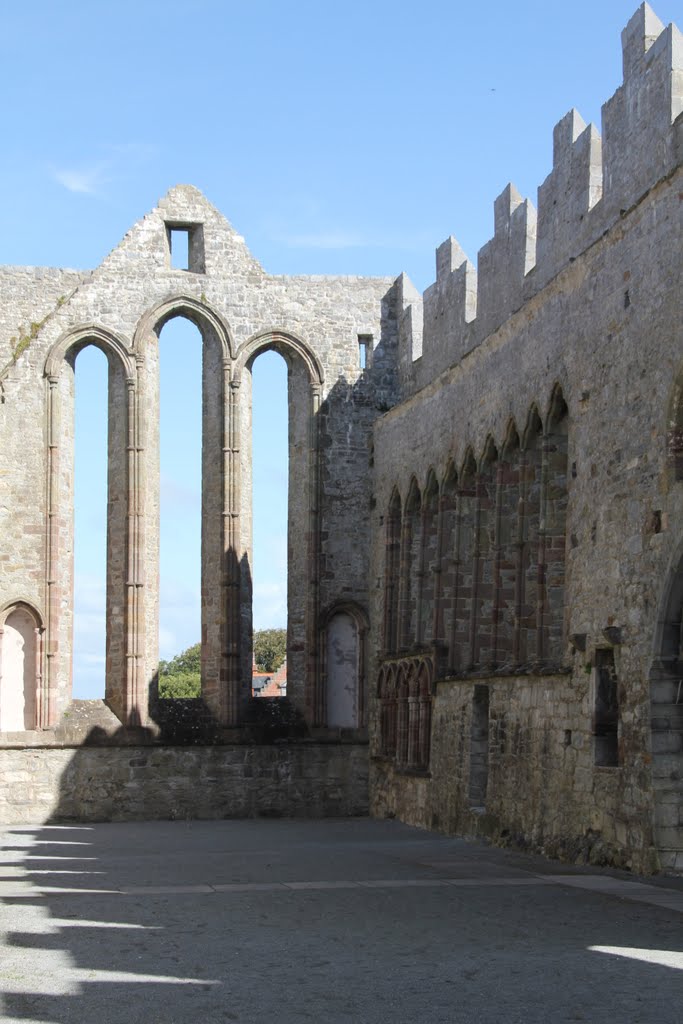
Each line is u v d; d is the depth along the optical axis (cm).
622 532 2878
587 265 3122
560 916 1975
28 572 4975
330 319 5288
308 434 5222
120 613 5012
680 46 3008
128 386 5091
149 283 5172
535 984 1477
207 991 1453
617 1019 1326
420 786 4322
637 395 2828
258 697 5200
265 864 2889
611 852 2811
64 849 3497
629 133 3231
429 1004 1391
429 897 2217
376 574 5059
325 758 5019
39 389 5053
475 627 3897
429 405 4453
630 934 1802
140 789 4878
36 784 4800
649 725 2678
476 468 3953
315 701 5091
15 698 4947
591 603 3020
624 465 2881
